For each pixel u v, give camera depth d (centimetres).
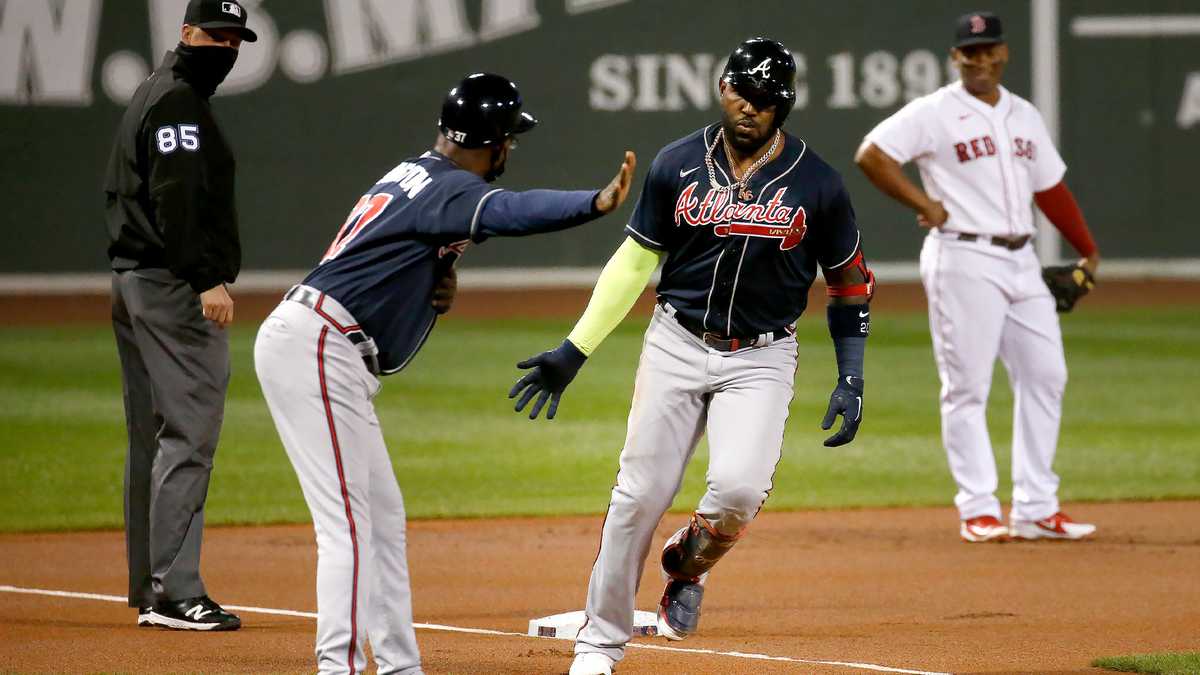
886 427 4491
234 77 7650
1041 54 8181
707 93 8044
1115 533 3080
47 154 7481
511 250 8031
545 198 1563
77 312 7019
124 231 2134
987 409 4816
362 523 1659
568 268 8069
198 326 2139
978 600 2439
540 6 7906
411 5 7819
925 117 2927
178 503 2147
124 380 2205
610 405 4819
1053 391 2988
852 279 1786
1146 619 2281
